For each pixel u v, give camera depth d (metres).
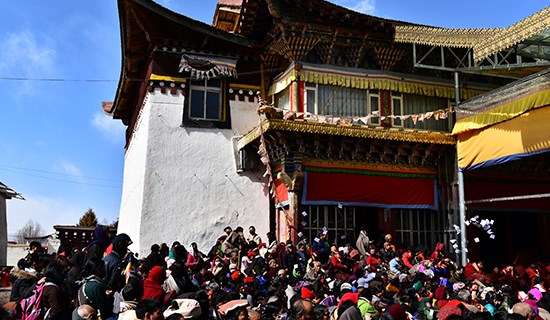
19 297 9.01
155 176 19.69
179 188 19.86
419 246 19.20
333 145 19.16
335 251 16.83
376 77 20.83
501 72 18.88
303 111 19.78
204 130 20.66
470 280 15.75
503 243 22.88
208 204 20.05
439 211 20.75
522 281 16.67
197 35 20.73
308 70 20.02
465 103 19.08
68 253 14.03
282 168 18.78
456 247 18.59
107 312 8.38
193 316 7.76
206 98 21.03
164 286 11.20
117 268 10.12
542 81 16.17
